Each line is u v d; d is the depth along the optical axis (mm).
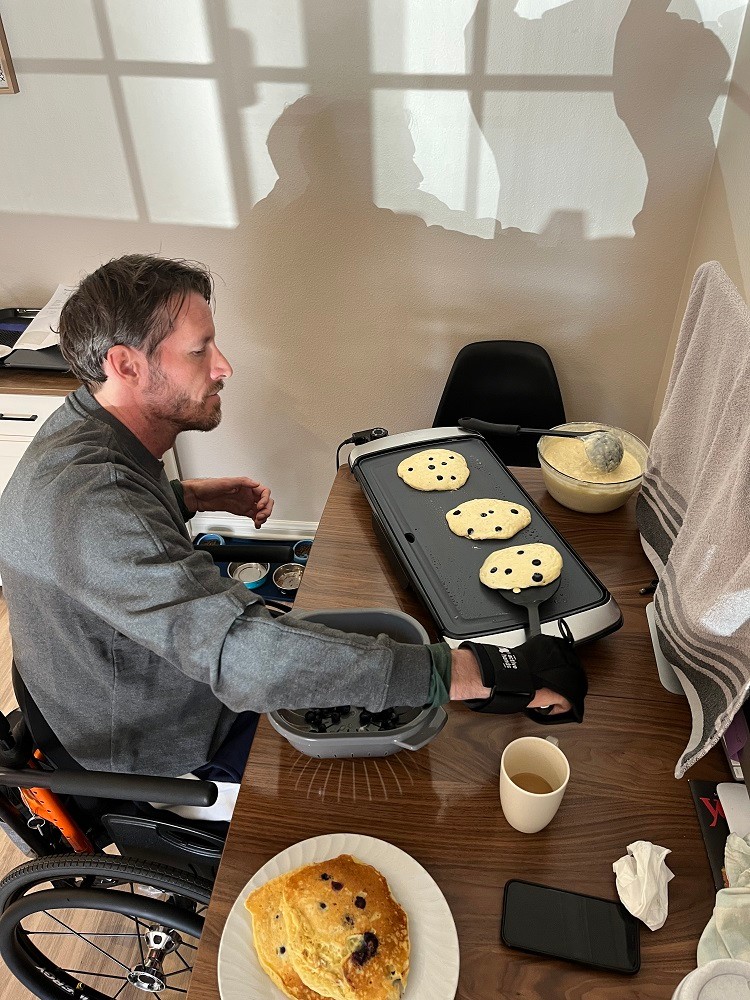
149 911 1059
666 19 1620
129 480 981
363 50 1739
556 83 1728
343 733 939
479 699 972
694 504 1017
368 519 1418
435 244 2000
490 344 1944
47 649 1074
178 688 1130
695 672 966
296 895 801
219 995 768
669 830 906
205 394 1144
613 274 1982
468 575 1181
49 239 2131
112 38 1787
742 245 1581
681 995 671
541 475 1547
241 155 1929
